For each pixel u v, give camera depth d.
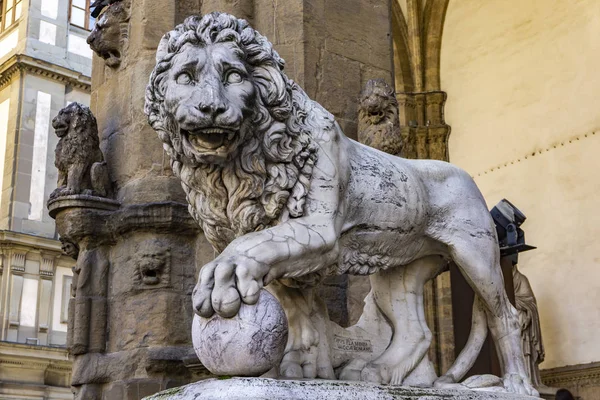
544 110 8.28
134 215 2.98
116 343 3.01
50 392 14.48
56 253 15.40
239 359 1.52
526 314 6.75
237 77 1.66
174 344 2.88
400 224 1.97
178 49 1.70
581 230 7.69
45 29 16.47
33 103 16.09
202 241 2.99
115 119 3.40
